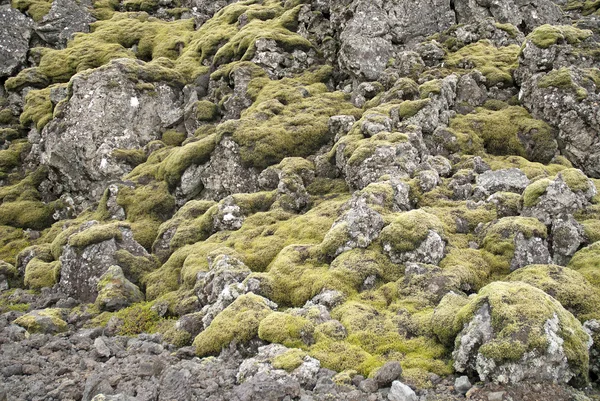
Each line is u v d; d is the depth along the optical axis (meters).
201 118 19.34
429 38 19.75
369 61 18.38
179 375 7.37
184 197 16.39
